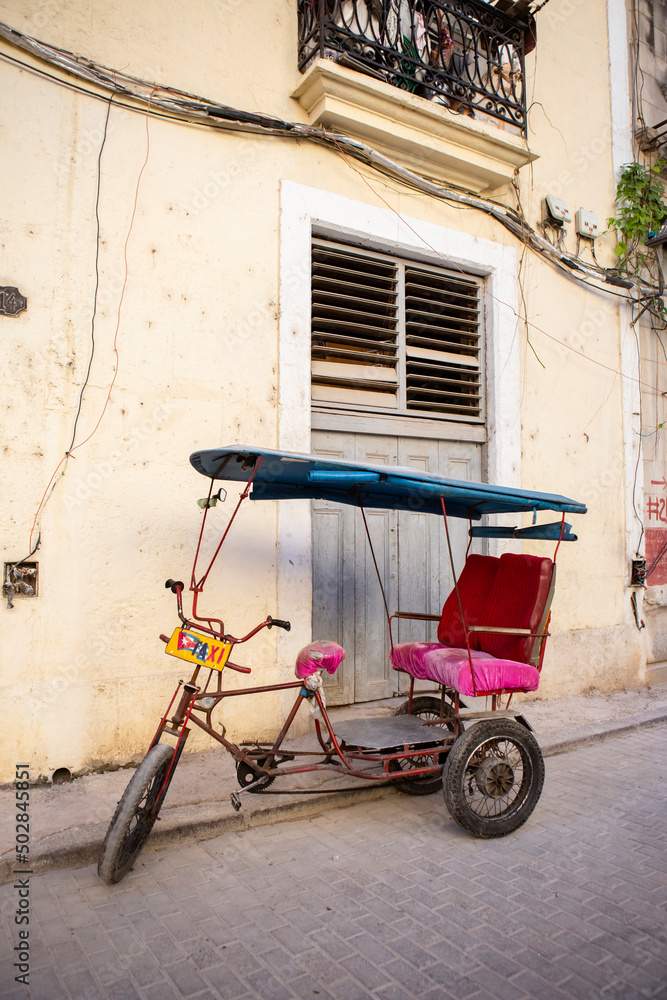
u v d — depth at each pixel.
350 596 5.06
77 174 3.95
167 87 4.23
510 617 3.94
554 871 3.06
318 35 4.68
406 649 4.12
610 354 6.55
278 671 4.48
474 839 3.39
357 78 4.59
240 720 4.33
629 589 6.54
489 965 2.38
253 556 4.43
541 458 5.97
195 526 4.25
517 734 3.47
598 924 2.64
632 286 6.61
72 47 3.97
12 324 3.74
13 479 3.72
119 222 4.07
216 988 2.23
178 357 4.23
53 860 2.97
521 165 5.63
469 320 5.72
